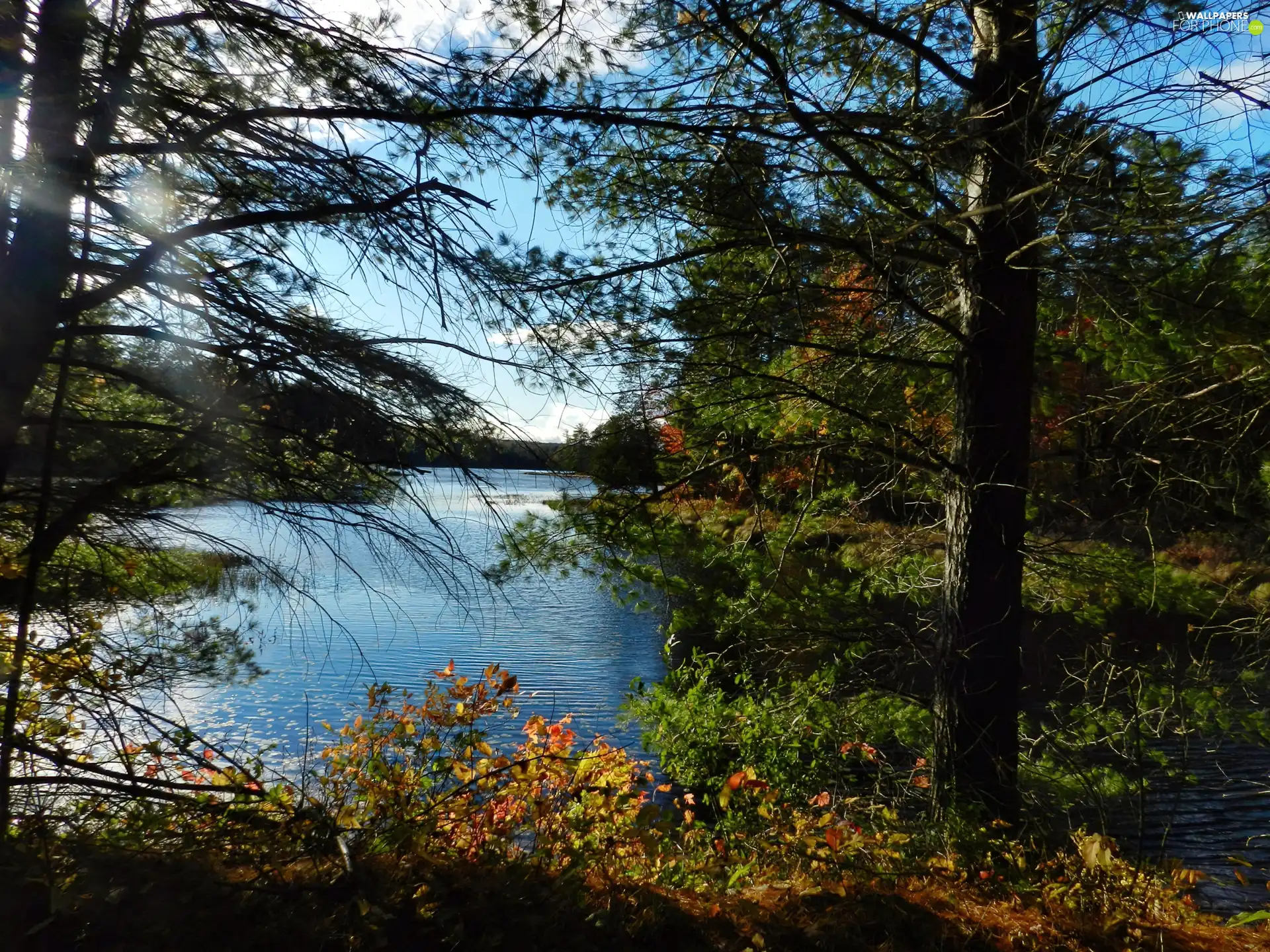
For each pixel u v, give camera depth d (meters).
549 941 3.77
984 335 6.59
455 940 3.59
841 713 7.29
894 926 4.10
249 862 4.21
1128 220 5.34
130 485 4.52
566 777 5.48
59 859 3.88
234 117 4.26
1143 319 6.34
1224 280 5.80
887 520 8.43
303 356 4.57
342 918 3.65
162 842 4.28
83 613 4.67
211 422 4.65
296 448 4.86
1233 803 9.04
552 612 21.09
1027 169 5.73
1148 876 5.07
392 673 13.73
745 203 5.84
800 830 5.09
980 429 6.64
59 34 3.86
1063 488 7.88
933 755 6.83
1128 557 7.27
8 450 4.24
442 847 4.67
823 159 6.33
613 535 6.30
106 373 4.57
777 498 7.62
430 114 4.51
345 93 4.43
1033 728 7.59
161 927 3.46
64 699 4.55
